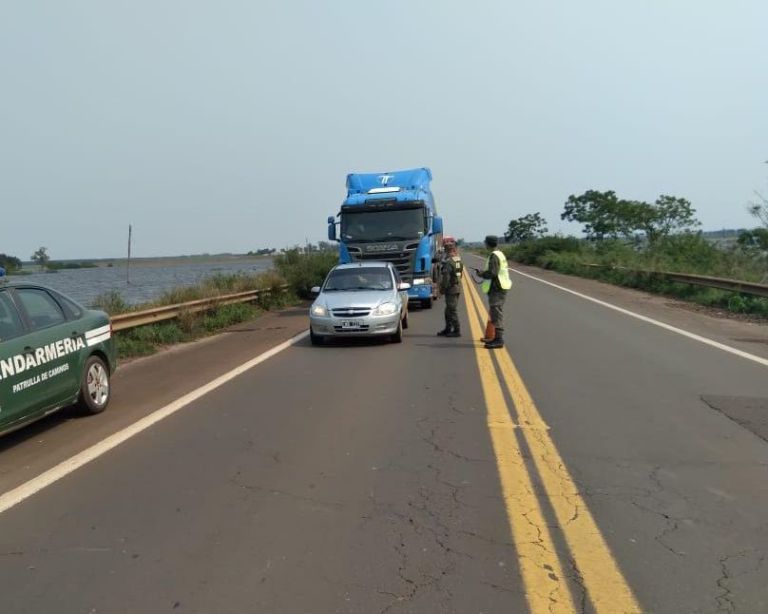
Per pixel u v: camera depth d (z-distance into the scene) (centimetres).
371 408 726
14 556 387
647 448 577
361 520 431
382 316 1182
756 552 383
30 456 583
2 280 650
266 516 439
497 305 1145
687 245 2986
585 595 338
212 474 521
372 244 1844
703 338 1227
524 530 414
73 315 718
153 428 662
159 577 360
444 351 1118
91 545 400
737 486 487
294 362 1043
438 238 2261
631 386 825
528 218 9212
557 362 995
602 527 418
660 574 359
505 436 614
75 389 682
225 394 816
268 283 2142
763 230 2620
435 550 388
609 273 3083
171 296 1680
